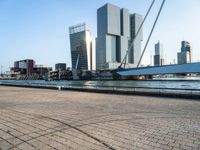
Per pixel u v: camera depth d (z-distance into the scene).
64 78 129.75
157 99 12.83
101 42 185.00
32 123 6.55
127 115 7.71
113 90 17.67
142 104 10.61
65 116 7.59
